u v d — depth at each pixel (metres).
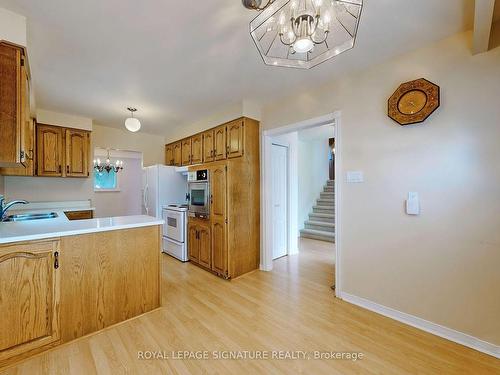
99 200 6.15
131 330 1.97
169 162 5.11
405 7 1.54
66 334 1.81
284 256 4.09
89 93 2.91
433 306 1.94
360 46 1.97
